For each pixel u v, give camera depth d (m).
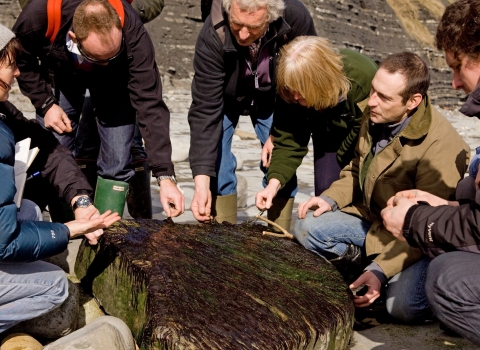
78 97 4.82
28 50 4.14
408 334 3.55
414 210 2.86
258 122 4.77
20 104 18.36
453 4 2.71
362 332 3.57
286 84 3.80
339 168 4.56
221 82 4.18
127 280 3.31
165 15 28.05
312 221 4.03
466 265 2.73
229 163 4.64
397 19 38.62
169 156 4.10
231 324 2.81
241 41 3.84
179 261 3.40
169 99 23.78
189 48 28.19
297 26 4.12
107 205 4.24
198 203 4.20
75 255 4.00
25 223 2.82
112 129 4.40
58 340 2.83
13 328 3.16
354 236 3.97
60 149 3.61
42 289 2.97
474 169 3.04
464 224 2.71
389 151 3.63
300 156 4.43
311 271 3.55
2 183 2.69
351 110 4.10
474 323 2.73
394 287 3.61
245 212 6.46
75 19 3.66
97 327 2.83
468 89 2.77
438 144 3.53
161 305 2.89
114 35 3.68
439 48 2.79
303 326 2.91
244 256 3.64
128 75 4.09
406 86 3.34
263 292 3.18
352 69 3.98
